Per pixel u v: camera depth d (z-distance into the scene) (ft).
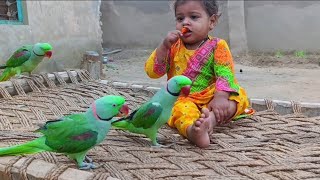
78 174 2.92
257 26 13.02
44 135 3.16
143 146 3.84
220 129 4.37
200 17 4.31
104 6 15.72
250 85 8.50
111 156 3.48
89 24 8.71
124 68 11.32
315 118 4.64
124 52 14.55
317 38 12.35
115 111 3.11
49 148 3.08
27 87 6.13
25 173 2.99
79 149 3.06
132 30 15.52
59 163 3.23
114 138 4.04
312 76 9.48
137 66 11.71
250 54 13.02
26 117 4.66
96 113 3.09
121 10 15.56
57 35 8.04
